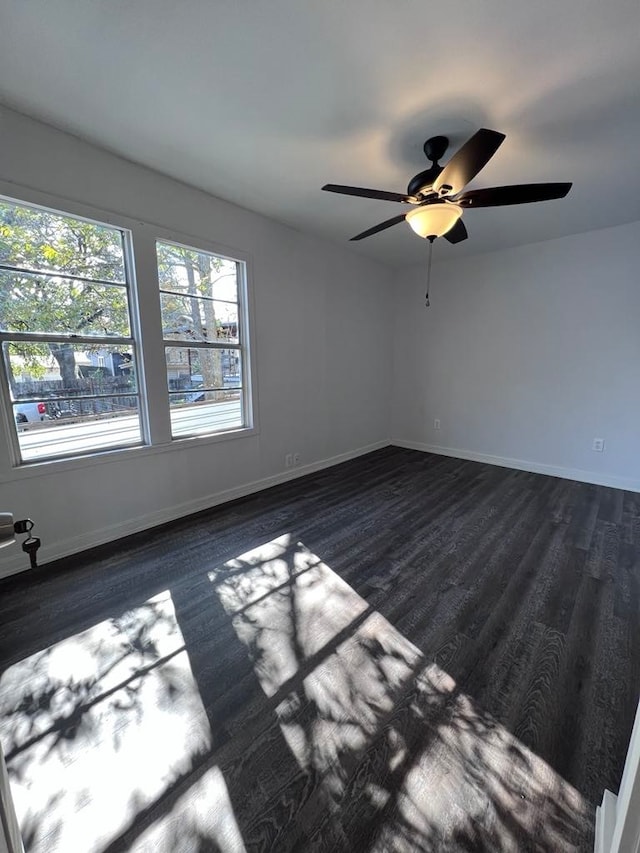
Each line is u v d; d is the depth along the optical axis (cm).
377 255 456
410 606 200
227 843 102
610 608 198
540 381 419
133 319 268
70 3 137
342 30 147
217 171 259
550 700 145
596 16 139
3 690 149
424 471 434
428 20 142
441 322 488
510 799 112
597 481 393
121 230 254
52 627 184
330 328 429
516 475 420
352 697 147
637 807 70
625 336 364
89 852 101
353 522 300
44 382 234
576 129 208
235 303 333
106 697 146
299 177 266
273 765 122
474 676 156
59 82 177
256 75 171
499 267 433
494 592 212
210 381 324
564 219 338
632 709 141
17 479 225
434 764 122
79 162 226
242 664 162
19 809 110
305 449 420
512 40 150
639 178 263
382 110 194
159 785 116
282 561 243
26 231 218
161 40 153
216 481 334
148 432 283
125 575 227
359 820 108
